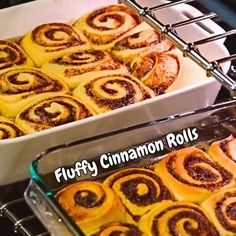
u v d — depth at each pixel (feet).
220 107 1.43
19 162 1.39
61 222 1.17
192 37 1.69
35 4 1.75
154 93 1.58
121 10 1.78
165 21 1.73
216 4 1.80
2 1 1.90
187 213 1.29
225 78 1.34
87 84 1.58
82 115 1.50
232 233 1.27
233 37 1.75
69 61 1.65
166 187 1.34
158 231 1.26
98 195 1.30
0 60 1.65
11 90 1.56
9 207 1.34
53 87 1.58
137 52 1.68
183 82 1.61
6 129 1.48
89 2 1.79
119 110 1.43
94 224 1.26
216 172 1.37
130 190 1.33
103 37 1.72
